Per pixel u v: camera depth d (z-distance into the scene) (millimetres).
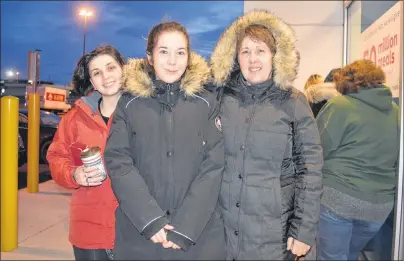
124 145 1819
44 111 7410
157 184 1769
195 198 1728
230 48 2041
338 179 2379
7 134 3609
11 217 3672
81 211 2059
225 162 1946
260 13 2012
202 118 1831
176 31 1792
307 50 6004
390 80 3131
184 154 1778
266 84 1963
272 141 1899
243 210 1911
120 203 1750
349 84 2379
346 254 2477
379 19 3584
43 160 7395
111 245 2049
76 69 2180
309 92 3115
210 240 1808
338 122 2346
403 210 2402
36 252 3660
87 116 2082
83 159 1901
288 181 1936
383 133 2342
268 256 1896
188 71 1853
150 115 1803
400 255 2451
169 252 1767
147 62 1892
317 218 1873
